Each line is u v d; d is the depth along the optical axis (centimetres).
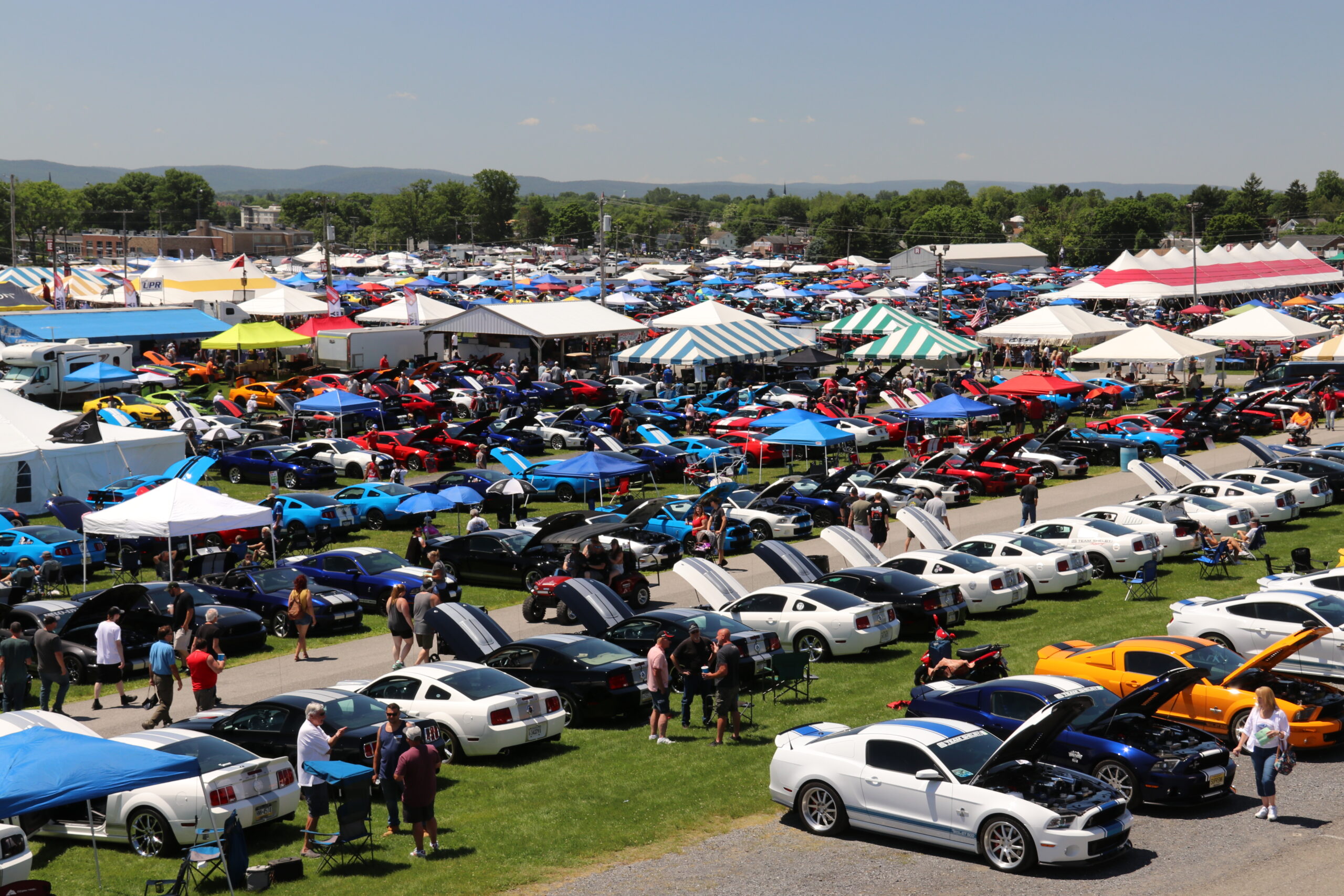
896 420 5356
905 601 2502
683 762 1816
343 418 5456
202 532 2892
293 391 6128
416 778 1466
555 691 1975
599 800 1662
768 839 1516
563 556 3012
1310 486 3588
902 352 6122
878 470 4291
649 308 10762
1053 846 1345
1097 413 5966
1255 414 5362
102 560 3334
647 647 2214
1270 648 1789
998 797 1391
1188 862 1390
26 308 8325
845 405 5991
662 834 1540
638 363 6419
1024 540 2864
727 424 5209
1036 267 17625
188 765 1370
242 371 7056
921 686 1822
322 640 2739
